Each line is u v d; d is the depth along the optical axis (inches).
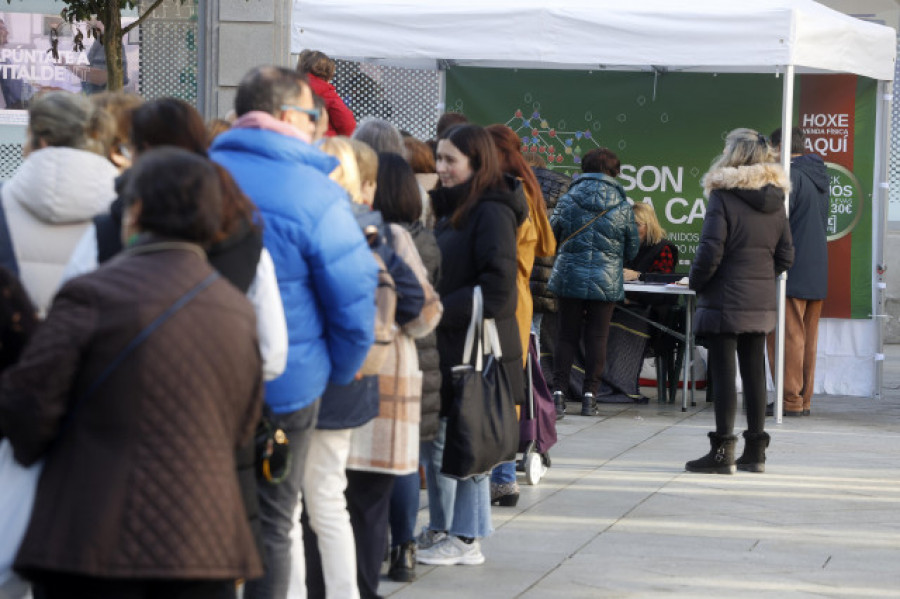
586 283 637.9
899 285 1067.3
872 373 751.1
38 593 208.1
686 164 754.2
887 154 738.8
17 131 852.6
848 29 634.2
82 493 191.5
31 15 844.6
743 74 746.2
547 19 620.4
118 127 264.2
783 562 383.9
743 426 644.1
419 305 309.0
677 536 412.2
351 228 265.0
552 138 762.2
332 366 272.5
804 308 680.4
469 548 371.9
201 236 204.7
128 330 193.9
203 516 193.8
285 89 266.5
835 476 518.0
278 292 247.0
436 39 633.0
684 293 668.1
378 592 331.6
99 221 230.8
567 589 348.8
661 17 608.1
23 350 211.9
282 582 269.9
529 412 476.7
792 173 671.8
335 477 296.4
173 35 800.3
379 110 772.0
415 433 317.7
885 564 385.4
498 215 357.4
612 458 542.9
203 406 196.5
